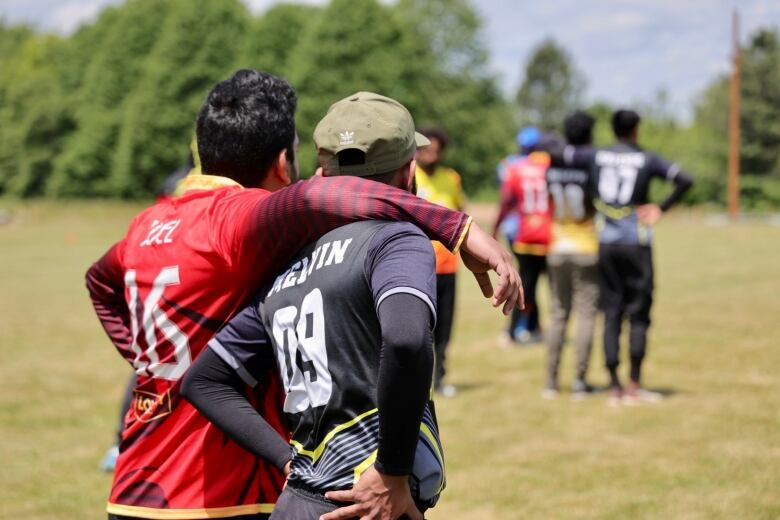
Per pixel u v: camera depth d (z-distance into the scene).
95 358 19.14
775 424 12.06
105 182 126.38
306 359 4.00
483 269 4.11
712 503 9.14
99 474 11.06
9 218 98.25
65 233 76.88
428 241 3.92
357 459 3.84
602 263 13.80
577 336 14.30
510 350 19.14
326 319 3.93
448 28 139.75
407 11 140.12
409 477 3.85
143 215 5.29
